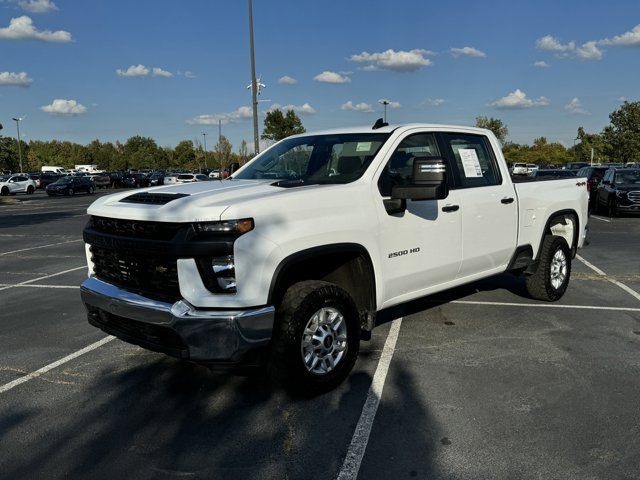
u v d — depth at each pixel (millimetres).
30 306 6844
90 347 5199
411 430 3480
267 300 3512
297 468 3082
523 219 5855
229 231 3385
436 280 4910
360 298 4289
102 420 3695
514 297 6801
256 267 3439
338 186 4066
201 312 3400
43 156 118000
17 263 10250
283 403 3893
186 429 3545
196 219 3387
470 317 5938
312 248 3738
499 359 4676
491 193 5387
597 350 4879
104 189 56812
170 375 4457
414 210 4535
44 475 3047
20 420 3721
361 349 4949
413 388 4102
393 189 4168
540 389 4062
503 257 5672
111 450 3305
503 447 3260
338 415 3697
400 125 4840
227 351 3402
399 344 5078
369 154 4477
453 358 4711
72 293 7555
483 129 5645
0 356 4996
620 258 9844
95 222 4156
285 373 3727
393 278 4406
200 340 3389
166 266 3545
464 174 5211
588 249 10969
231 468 3094
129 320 3762
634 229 14625
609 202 18047
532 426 3508
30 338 5512
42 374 4539
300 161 4832
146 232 3633
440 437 3389
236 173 5160
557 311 6160
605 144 60500
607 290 7219
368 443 3330
